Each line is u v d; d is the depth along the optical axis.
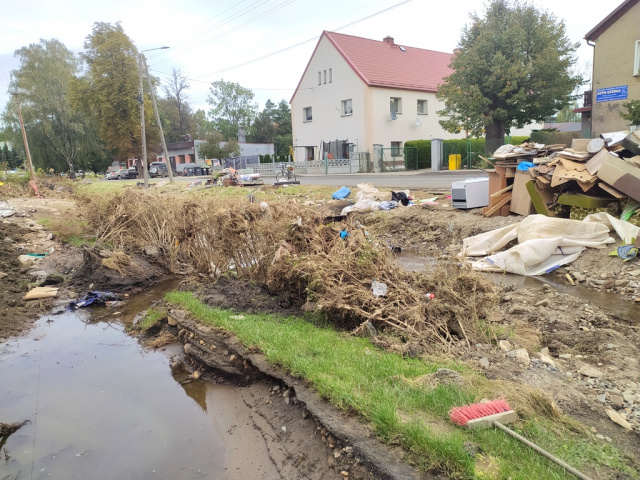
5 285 8.66
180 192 24.08
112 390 4.97
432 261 8.94
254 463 3.58
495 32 25.64
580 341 4.74
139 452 3.87
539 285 6.95
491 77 25.48
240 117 70.31
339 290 5.34
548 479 2.60
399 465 2.90
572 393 3.64
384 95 33.78
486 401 3.35
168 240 10.08
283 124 70.38
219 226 7.70
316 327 5.38
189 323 5.89
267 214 7.31
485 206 11.45
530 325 5.27
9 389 5.04
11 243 11.88
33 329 6.86
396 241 10.91
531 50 25.78
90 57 44.59
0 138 52.75
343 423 3.40
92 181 38.66
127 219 11.06
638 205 7.52
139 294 8.42
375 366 4.07
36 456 3.87
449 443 2.87
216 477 3.51
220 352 5.13
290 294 6.39
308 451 3.46
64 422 4.37
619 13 18.81
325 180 25.73
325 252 6.36
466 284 5.16
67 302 7.95
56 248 11.87
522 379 3.84
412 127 35.94
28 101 48.22
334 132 36.25
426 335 4.68
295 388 3.99
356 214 12.90
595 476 2.68
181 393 4.85
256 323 5.44
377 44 37.88
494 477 2.62
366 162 32.28
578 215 8.42
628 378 3.90
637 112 13.34
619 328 5.05
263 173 38.53
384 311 5.05
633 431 3.17
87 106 46.19
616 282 6.54
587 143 9.06
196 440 4.00
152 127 46.62
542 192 9.16
